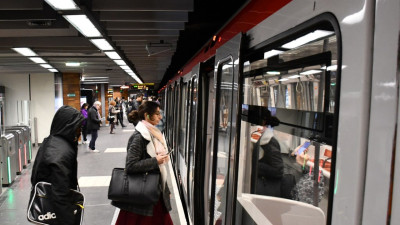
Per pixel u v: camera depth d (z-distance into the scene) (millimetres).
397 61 854
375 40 931
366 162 937
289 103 1631
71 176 2904
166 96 13141
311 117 1403
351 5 1039
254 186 2068
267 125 1908
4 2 4320
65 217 2705
